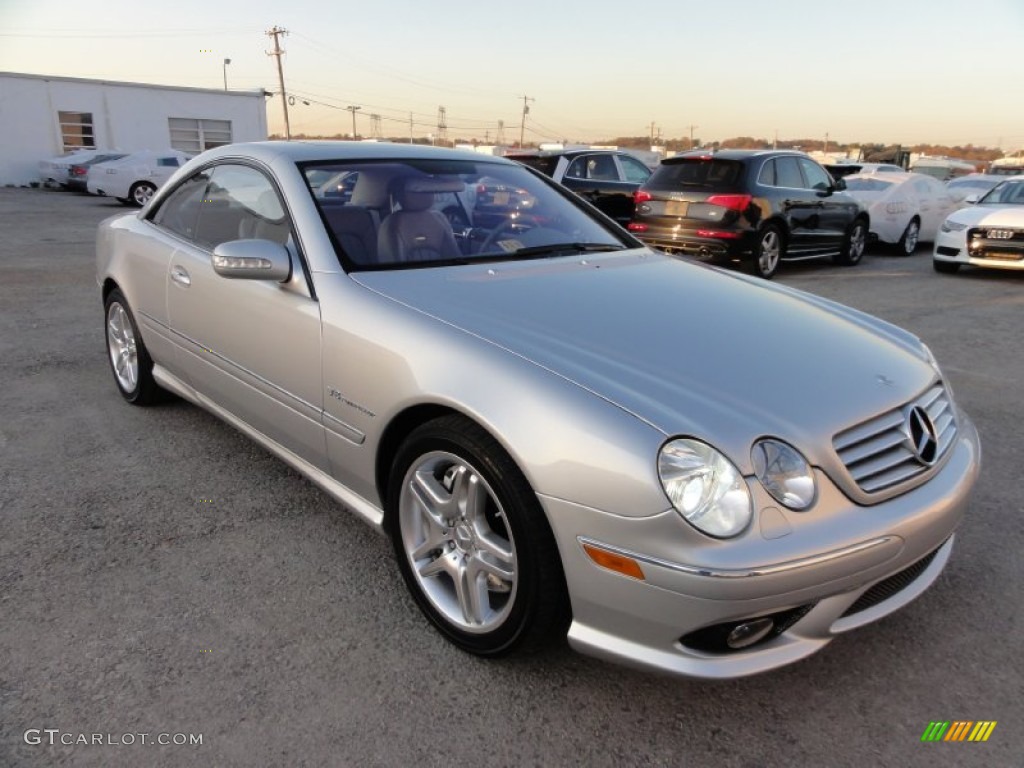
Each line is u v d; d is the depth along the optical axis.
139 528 2.89
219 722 1.96
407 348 2.24
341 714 2.00
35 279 7.85
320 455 2.68
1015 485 3.46
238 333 2.94
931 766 1.90
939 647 2.34
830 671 2.23
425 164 3.32
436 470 2.28
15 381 4.54
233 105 31.14
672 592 1.77
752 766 1.89
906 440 2.10
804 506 1.83
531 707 2.06
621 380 1.98
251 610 2.42
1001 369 5.37
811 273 9.86
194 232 3.43
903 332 2.89
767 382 2.06
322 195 2.89
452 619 2.25
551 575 1.98
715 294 2.79
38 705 1.99
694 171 9.04
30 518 2.93
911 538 1.98
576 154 11.38
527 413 1.94
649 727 2.00
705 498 1.75
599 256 3.15
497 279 2.68
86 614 2.37
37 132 27.38
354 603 2.48
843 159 33.03
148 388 3.98
